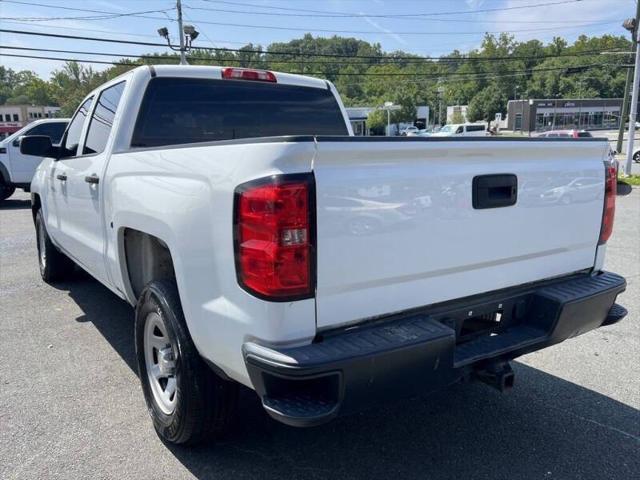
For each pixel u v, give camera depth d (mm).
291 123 4488
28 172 13703
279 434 3133
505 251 2779
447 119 103062
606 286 3049
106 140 3857
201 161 2420
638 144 42188
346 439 3098
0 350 4316
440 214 2494
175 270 2627
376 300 2373
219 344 2387
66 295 5781
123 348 4355
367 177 2250
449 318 2643
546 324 2881
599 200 3184
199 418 2734
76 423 3232
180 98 3938
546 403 3514
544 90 97688
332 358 2074
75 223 4449
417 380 2314
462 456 2934
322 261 2170
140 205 2961
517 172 2754
